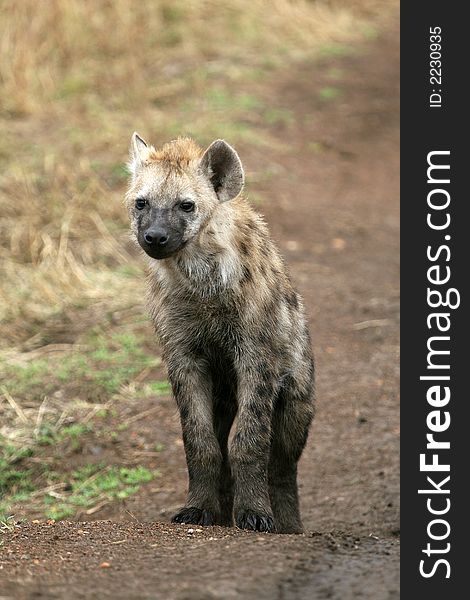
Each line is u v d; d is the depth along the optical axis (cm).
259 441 920
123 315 1554
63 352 1462
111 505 1154
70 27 2367
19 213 1781
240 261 934
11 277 1633
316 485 1195
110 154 1969
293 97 2383
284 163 2078
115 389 1371
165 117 2148
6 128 2064
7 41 2272
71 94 2223
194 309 940
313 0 2948
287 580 682
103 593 666
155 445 1263
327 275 1697
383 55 2688
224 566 712
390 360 1455
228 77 2416
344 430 1296
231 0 2741
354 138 2242
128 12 2494
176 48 2516
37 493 1185
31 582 693
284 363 975
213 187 939
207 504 927
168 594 661
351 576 689
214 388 998
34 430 1284
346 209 1939
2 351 1459
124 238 1742
